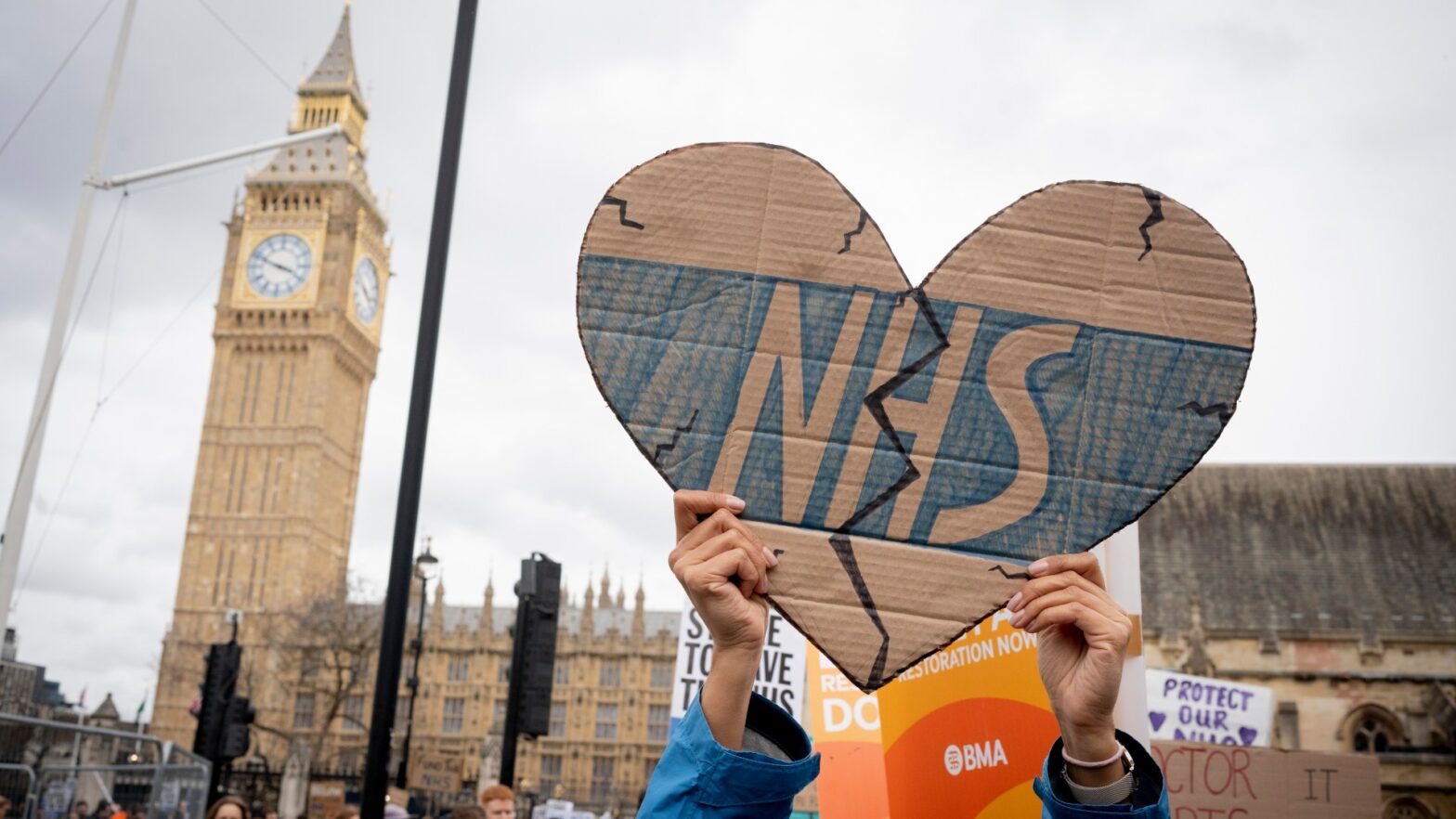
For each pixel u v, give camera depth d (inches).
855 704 192.5
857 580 83.0
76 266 545.6
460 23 300.2
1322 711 1626.5
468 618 4020.7
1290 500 1807.3
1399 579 1694.1
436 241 286.8
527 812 2378.2
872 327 87.3
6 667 2662.4
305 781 2117.4
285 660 2812.5
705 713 78.6
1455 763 1555.1
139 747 561.0
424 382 276.5
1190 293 88.4
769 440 85.4
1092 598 80.7
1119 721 134.1
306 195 3914.9
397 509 269.1
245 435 3715.6
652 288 87.1
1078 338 87.8
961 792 142.6
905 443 85.6
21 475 508.1
